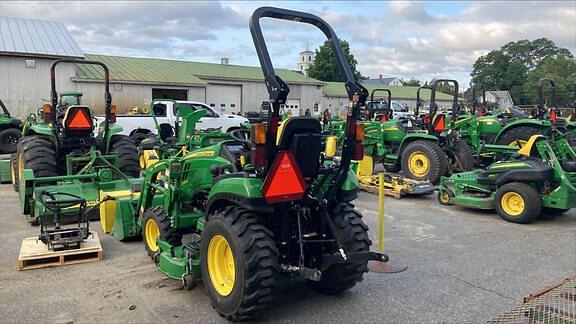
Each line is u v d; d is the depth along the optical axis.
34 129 7.93
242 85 30.00
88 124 7.78
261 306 3.61
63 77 21.86
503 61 67.69
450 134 10.29
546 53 74.38
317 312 3.99
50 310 3.95
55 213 5.33
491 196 7.73
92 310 3.96
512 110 15.77
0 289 4.38
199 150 4.95
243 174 3.75
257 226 3.65
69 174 7.62
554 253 5.70
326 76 48.97
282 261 3.80
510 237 6.40
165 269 4.55
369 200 8.91
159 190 5.17
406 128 11.11
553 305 3.57
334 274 4.15
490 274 4.95
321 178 3.89
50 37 23.02
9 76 20.69
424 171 9.93
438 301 4.25
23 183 6.47
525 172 7.02
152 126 15.95
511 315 3.52
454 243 6.09
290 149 3.61
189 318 3.84
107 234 6.26
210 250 3.96
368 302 4.21
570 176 7.02
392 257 5.47
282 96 3.41
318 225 4.02
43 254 4.94
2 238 5.97
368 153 11.59
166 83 24.95
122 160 8.54
